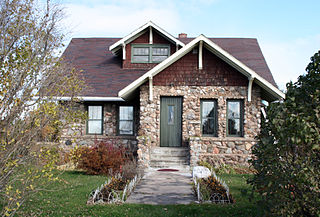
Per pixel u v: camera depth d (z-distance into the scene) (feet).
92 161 37.55
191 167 42.06
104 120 51.52
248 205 23.04
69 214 21.16
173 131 47.11
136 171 35.32
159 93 46.85
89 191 27.86
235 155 44.68
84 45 67.82
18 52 16.87
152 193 28.04
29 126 17.42
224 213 21.31
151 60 57.72
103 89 51.47
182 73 47.01
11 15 17.97
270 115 15.92
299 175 14.03
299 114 14.78
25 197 18.81
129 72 56.75
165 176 36.83
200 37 44.47
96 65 59.41
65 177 35.47
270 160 15.39
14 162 15.85
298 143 14.24
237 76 46.75
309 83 15.92
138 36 57.98
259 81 44.45
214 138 45.47
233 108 47.50
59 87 20.08
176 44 56.44
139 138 42.14
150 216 20.86
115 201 24.39
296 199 15.07
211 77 46.88
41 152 17.42
